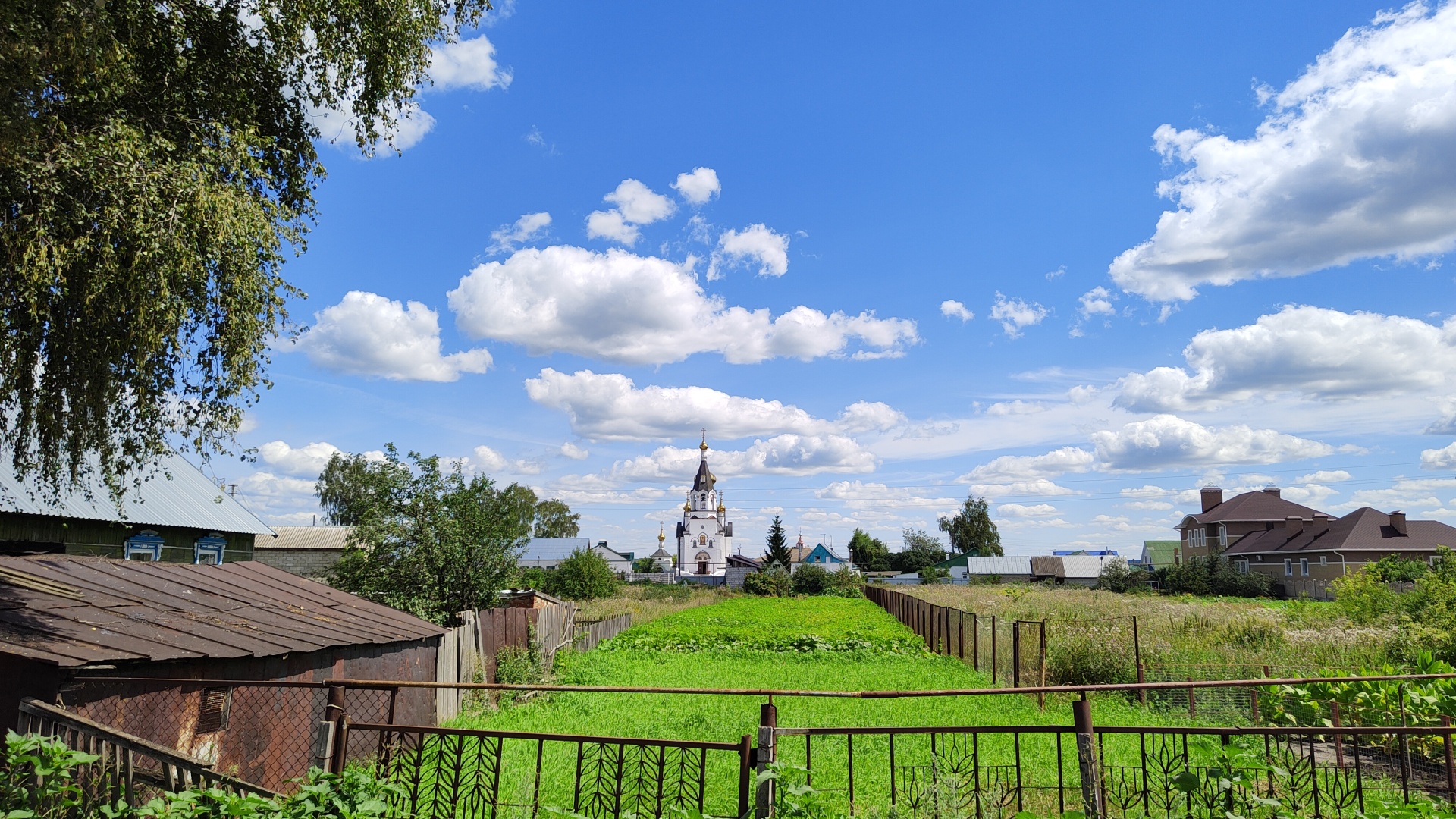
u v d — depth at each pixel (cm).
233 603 1065
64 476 1127
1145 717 1204
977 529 12125
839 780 862
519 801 760
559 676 1769
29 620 771
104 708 727
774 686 1727
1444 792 780
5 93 727
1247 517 7919
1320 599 6141
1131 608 3162
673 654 2498
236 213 888
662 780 525
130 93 906
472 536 2053
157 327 855
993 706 1320
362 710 1088
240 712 895
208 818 480
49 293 837
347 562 2055
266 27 1003
